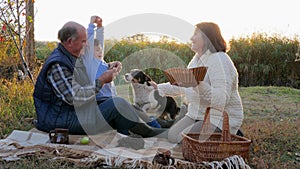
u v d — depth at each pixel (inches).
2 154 154.9
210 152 148.3
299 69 451.8
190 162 147.5
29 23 311.0
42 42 448.8
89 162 147.4
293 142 190.9
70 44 166.7
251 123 233.8
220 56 163.2
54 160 148.9
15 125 210.7
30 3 313.9
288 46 451.8
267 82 458.6
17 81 303.9
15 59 343.3
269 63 454.3
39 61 351.9
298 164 162.7
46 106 173.6
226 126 152.3
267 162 161.5
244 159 151.2
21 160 150.3
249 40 463.5
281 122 234.7
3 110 234.2
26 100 253.9
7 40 327.3
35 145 162.7
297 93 358.9
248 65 454.6
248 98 327.9
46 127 173.8
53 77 165.6
